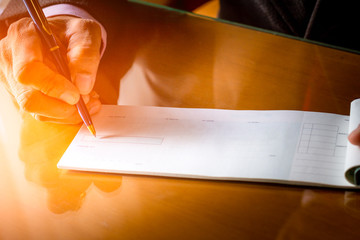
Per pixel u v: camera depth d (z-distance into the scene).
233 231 0.42
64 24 0.56
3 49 0.53
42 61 0.51
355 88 0.52
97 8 0.61
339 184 0.44
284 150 0.47
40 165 0.49
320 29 0.66
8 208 0.46
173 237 0.43
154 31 0.62
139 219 0.44
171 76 0.56
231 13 0.77
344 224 0.42
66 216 0.45
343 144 0.46
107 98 0.55
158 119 0.52
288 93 0.53
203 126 0.50
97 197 0.46
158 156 0.48
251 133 0.49
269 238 0.42
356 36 0.67
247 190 0.45
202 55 0.58
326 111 0.50
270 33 0.60
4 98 0.57
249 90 0.54
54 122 0.53
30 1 0.49
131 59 0.59
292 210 0.43
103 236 0.43
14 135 0.53
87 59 0.52
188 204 0.44
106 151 0.49
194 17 0.63
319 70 0.55
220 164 0.46
